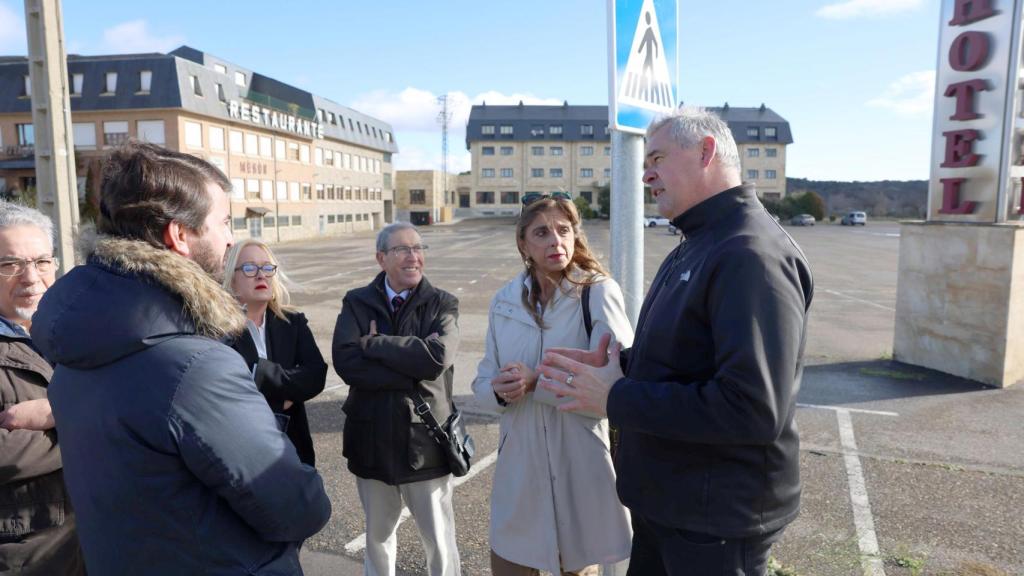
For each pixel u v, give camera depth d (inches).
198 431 47.6
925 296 278.5
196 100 1454.2
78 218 209.9
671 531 68.9
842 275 729.0
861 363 293.0
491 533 94.3
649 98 90.9
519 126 3048.7
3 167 1433.3
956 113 263.1
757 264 60.3
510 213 3068.4
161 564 48.9
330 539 134.6
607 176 3053.6
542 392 85.0
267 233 1758.1
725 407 58.6
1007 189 247.3
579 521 89.9
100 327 46.6
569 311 91.4
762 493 64.6
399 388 102.4
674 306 67.2
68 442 50.7
